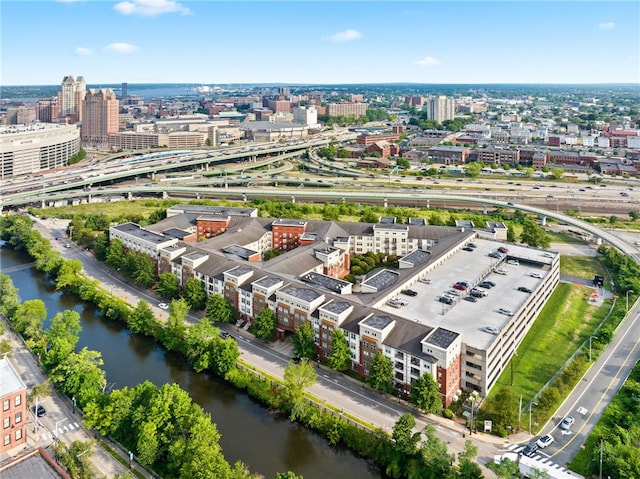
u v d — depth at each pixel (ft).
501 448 547.90
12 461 455.63
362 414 597.93
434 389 588.91
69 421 577.02
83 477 474.49
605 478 499.51
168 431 517.55
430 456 498.28
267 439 571.69
